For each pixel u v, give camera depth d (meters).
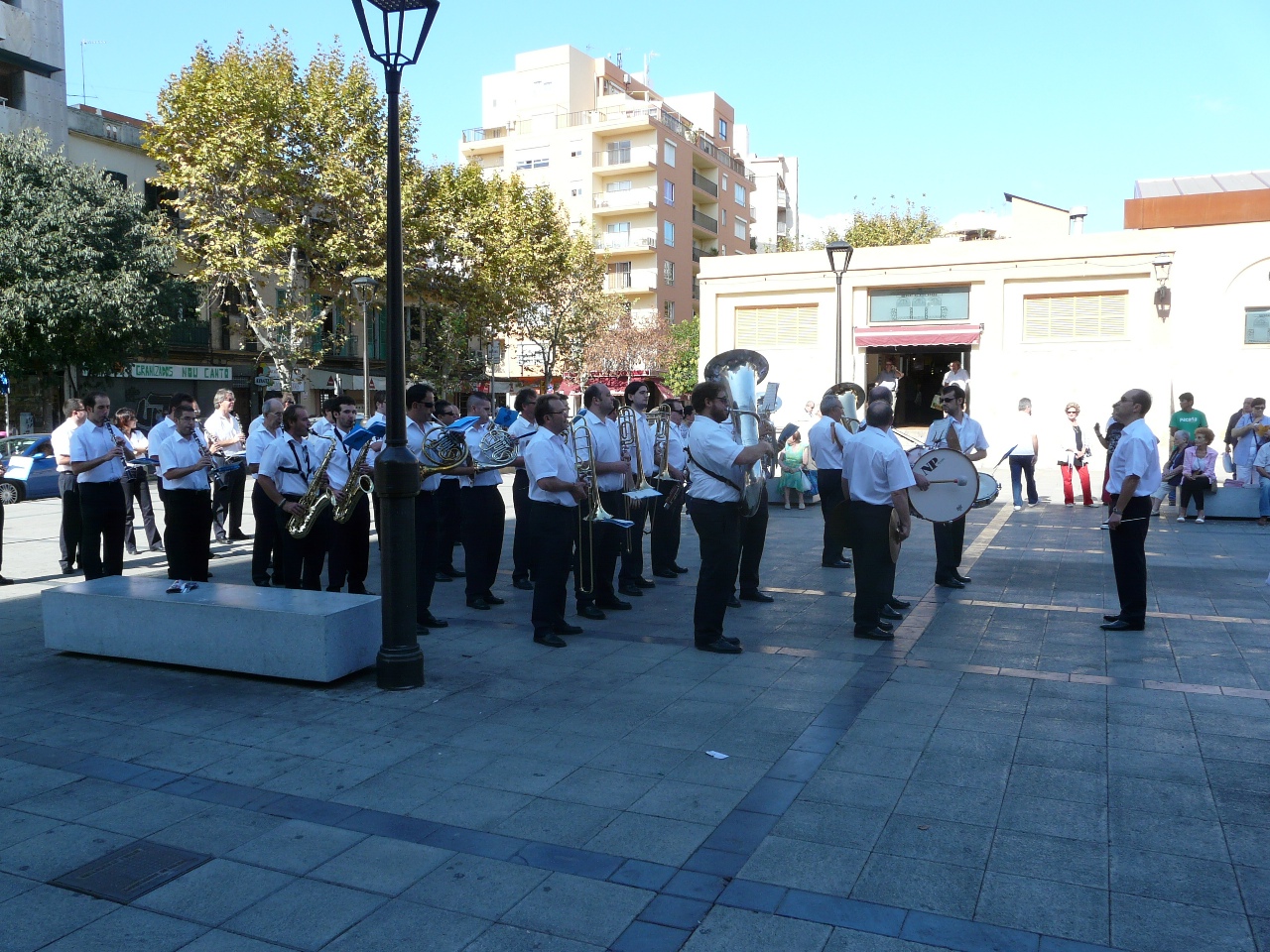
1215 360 24.53
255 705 5.72
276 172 26.34
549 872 3.67
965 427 9.88
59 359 25.27
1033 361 25.94
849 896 3.47
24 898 3.50
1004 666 6.50
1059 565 10.62
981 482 9.38
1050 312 25.84
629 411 9.25
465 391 40.88
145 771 4.71
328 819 4.15
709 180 59.03
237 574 10.41
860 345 27.27
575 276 39.72
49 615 6.86
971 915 3.34
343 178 26.22
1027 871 3.65
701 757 4.85
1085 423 25.45
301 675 6.05
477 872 3.67
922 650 6.97
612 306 43.12
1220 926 3.26
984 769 4.67
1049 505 17.05
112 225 25.77
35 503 20.47
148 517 12.37
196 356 32.56
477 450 8.16
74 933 3.27
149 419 31.33
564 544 7.20
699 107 64.62
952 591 9.16
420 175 29.28
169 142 26.77
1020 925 3.27
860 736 5.14
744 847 3.86
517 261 33.53
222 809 4.26
